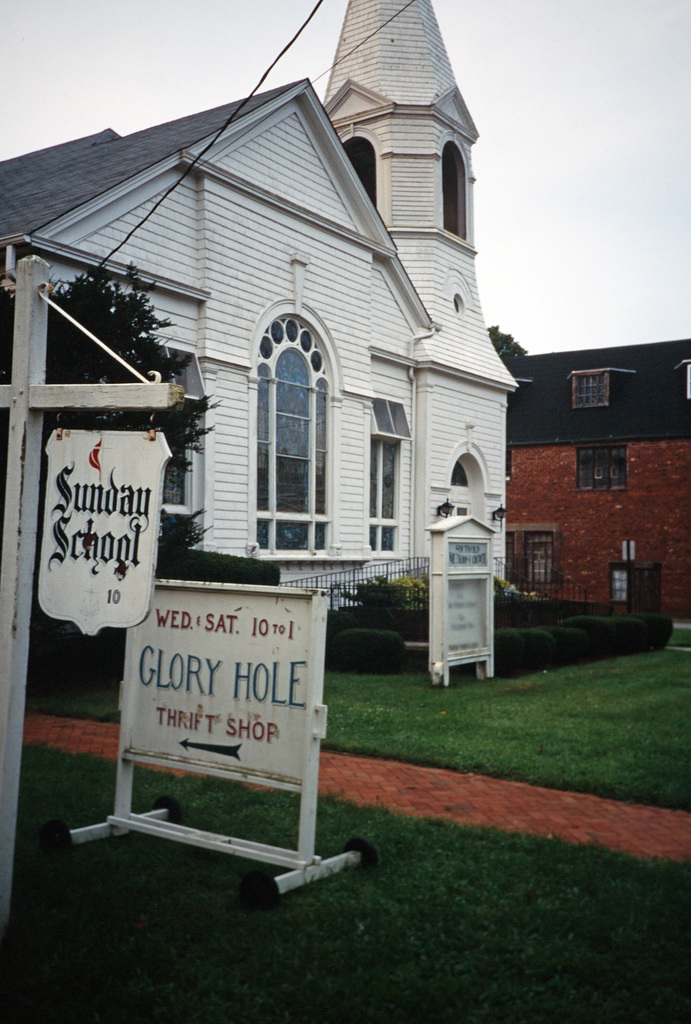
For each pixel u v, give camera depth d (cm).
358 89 2447
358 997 365
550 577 3709
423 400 2292
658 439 3550
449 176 2594
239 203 1723
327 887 472
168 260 1585
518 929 426
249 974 384
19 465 406
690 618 3416
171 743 529
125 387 404
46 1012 357
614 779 701
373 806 628
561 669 1449
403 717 962
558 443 3734
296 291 1859
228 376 1684
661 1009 359
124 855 514
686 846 565
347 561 1994
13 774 404
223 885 477
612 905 451
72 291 1109
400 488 2231
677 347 3853
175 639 534
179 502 1591
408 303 2273
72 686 1173
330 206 2003
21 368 412
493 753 789
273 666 497
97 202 1429
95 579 414
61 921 426
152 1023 353
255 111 1728
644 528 3562
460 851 533
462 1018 354
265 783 493
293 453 1875
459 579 1262
